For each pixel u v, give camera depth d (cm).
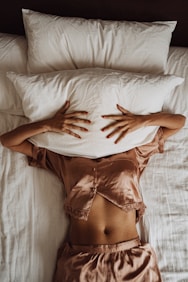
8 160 136
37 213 128
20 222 126
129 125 127
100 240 120
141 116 130
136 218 129
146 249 121
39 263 120
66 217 129
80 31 142
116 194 124
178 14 156
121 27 144
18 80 130
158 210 130
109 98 127
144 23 147
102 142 127
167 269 120
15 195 130
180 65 154
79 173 126
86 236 122
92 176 126
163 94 134
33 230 125
